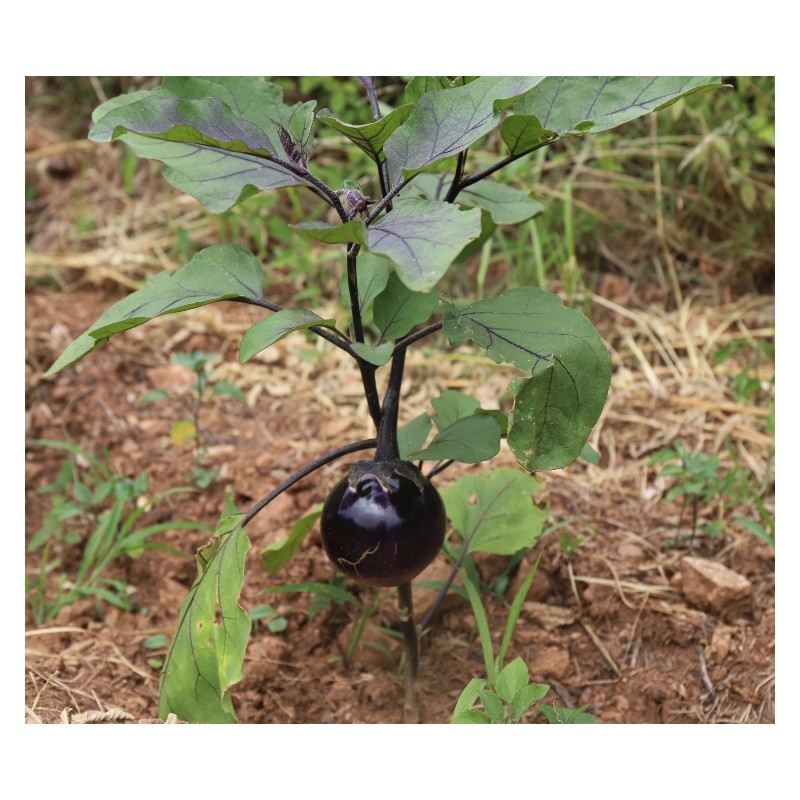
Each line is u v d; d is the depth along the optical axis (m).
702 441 1.22
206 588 0.75
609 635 0.97
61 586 1.04
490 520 0.96
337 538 0.74
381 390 1.33
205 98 0.69
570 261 1.38
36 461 1.24
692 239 1.52
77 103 1.84
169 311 0.70
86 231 1.63
